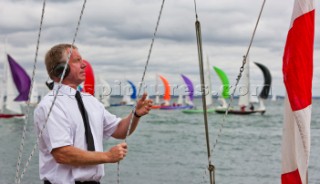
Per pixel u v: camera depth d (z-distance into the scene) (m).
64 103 2.78
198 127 50.22
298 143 2.28
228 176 20.34
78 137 2.78
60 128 2.70
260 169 22.17
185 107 85.25
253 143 34.47
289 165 2.33
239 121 59.88
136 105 2.94
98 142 2.89
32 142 32.25
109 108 85.12
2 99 58.53
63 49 2.83
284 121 2.34
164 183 18.27
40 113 2.75
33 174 18.42
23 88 53.88
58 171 2.76
